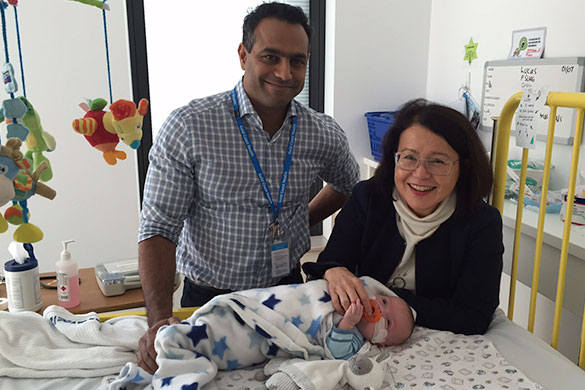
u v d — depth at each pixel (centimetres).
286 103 152
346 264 157
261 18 144
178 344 117
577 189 188
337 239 159
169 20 315
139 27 305
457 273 146
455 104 293
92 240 314
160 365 112
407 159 141
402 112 148
